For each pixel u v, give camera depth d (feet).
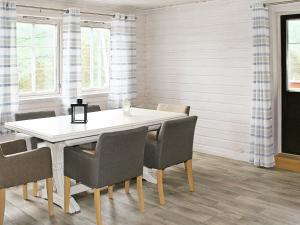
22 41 16.28
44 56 17.07
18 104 15.39
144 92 21.08
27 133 10.94
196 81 18.51
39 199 12.00
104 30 19.42
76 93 17.13
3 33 14.60
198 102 18.53
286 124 15.98
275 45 15.78
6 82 14.85
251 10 15.67
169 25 19.42
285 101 15.89
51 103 17.02
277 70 15.88
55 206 11.41
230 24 16.84
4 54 14.69
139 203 11.02
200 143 18.61
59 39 17.35
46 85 17.29
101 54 19.43
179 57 19.15
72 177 10.52
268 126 15.44
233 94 17.07
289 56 15.61
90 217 10.64
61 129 10.80
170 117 13.41
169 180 14.02
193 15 18.26
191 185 12.78
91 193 12.60
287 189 13.03
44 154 10.34
